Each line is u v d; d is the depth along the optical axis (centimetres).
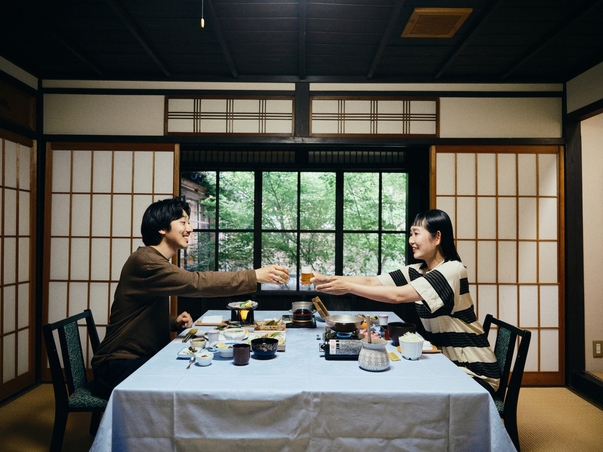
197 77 344
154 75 344
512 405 186
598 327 345
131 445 133
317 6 243
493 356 197
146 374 149
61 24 264
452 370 156
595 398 309
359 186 404
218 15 253
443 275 190
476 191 347
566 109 344
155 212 197
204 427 133
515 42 285
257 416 133
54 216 347
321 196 405
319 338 205
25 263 330
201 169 400
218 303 395
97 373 189
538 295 346
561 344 345
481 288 347
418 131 347
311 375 149
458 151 346
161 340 200
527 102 348
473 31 263
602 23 256
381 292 189
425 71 338
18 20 259
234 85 346
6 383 305
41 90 344
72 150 347
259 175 404
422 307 206
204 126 346
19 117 325
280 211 405
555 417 280
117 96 346
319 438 133
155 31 272
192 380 143
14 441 238
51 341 189
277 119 346
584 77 324
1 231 301
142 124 346
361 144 344
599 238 348
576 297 342
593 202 348
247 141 342
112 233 346
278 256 404
